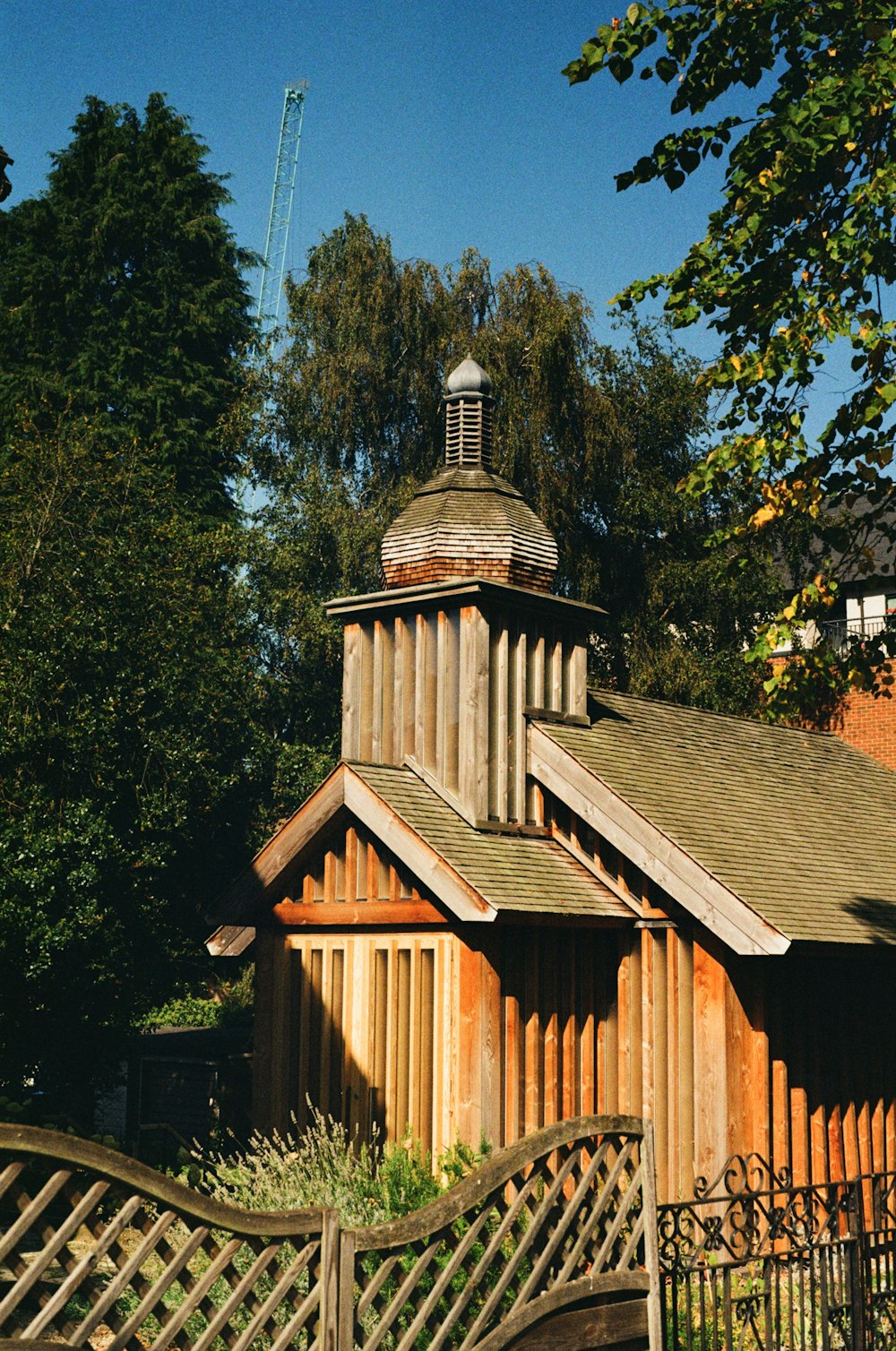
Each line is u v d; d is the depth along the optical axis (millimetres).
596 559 35719
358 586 33969
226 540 30719
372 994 16719
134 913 22062
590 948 16891
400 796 16672
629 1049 16594
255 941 18219
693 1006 16109
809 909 16375
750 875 16453
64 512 24641
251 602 33125
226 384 38438
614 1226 9109
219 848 28031
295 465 35406
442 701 17531
